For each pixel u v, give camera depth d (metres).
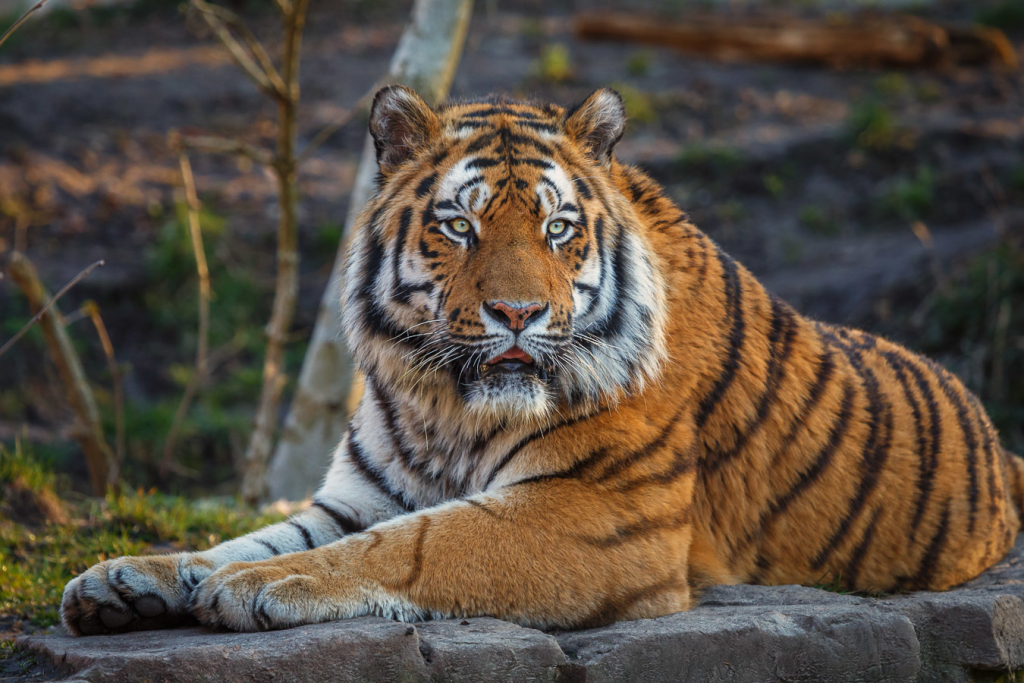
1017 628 6.44
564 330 6.13
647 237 6.85
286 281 12.90
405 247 6.43
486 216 6.23
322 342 13.33
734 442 6.96
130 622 5.79
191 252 20.81
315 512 6.90
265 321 21.00
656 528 6.17
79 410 11.91
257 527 9.34
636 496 6.18
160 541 8.71
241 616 5.45
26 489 9.05
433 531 5.83
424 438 6.75
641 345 6.45
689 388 6.71
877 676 5.91
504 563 5.79
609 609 5.96
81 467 15.89
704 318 6.92
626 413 6.36
